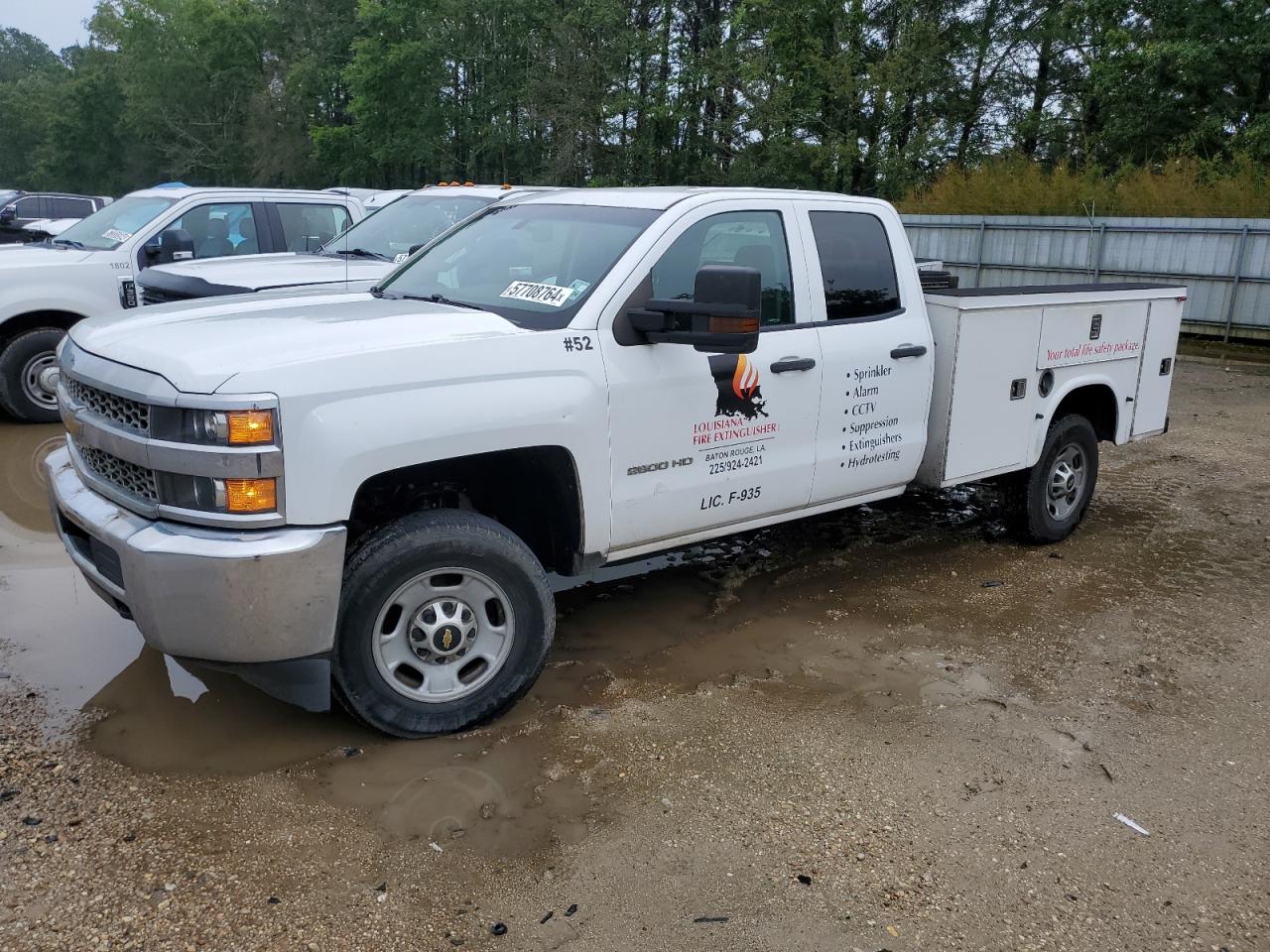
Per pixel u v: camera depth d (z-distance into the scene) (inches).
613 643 182.4
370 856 118.3
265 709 151.9
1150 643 190.7
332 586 128.4
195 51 2518.5
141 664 165.5
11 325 329.7
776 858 121.6
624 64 1392.7
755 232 180.4
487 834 123.6
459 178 1818.4
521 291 164.2
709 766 141.4
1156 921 113.8
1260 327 586.2
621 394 155.5
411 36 1724.9
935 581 220.8
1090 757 148.6
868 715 158.2
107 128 2997.0
